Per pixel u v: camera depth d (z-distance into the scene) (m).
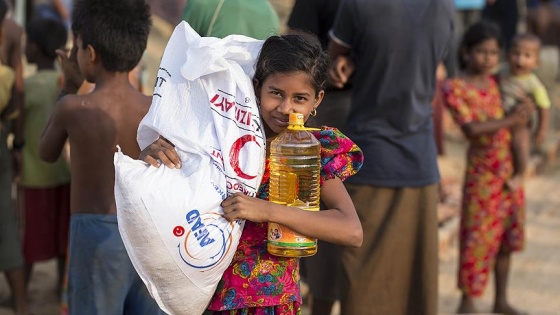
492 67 10.30
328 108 8.80
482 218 10.36
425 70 8.05
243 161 4.85
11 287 9.77
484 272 10.45
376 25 7.85
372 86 8.02
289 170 4.84
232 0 7.16
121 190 4.74
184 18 7.23
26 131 10.14
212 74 4.95
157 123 4.97
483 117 10.23
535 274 12.52
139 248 4.76
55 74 10.36
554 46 21.48
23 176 10.14
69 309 6.66
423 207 8.20
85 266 6.52
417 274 8.27
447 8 8.05
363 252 8.16
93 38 6.53
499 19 19.28
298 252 4.86
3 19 9.73
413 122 8.05
